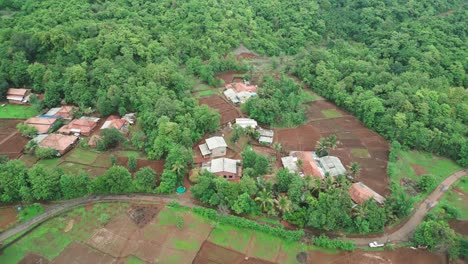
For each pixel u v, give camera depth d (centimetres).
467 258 7206
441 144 10556
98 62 12031
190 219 7931
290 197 7956
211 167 8975
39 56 12850
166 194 8550
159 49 13675
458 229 7956
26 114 11400
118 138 9862
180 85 12181
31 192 7988
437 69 13612
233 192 8012
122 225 7731
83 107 11400
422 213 8394
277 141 10738
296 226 7819
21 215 7812
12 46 12431
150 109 10675
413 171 9856
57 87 11725
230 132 10994
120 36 13225
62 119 11012
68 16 13700
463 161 10144
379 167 9831
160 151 9438
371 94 12031
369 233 7769
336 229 7769
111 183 8206
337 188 8112
